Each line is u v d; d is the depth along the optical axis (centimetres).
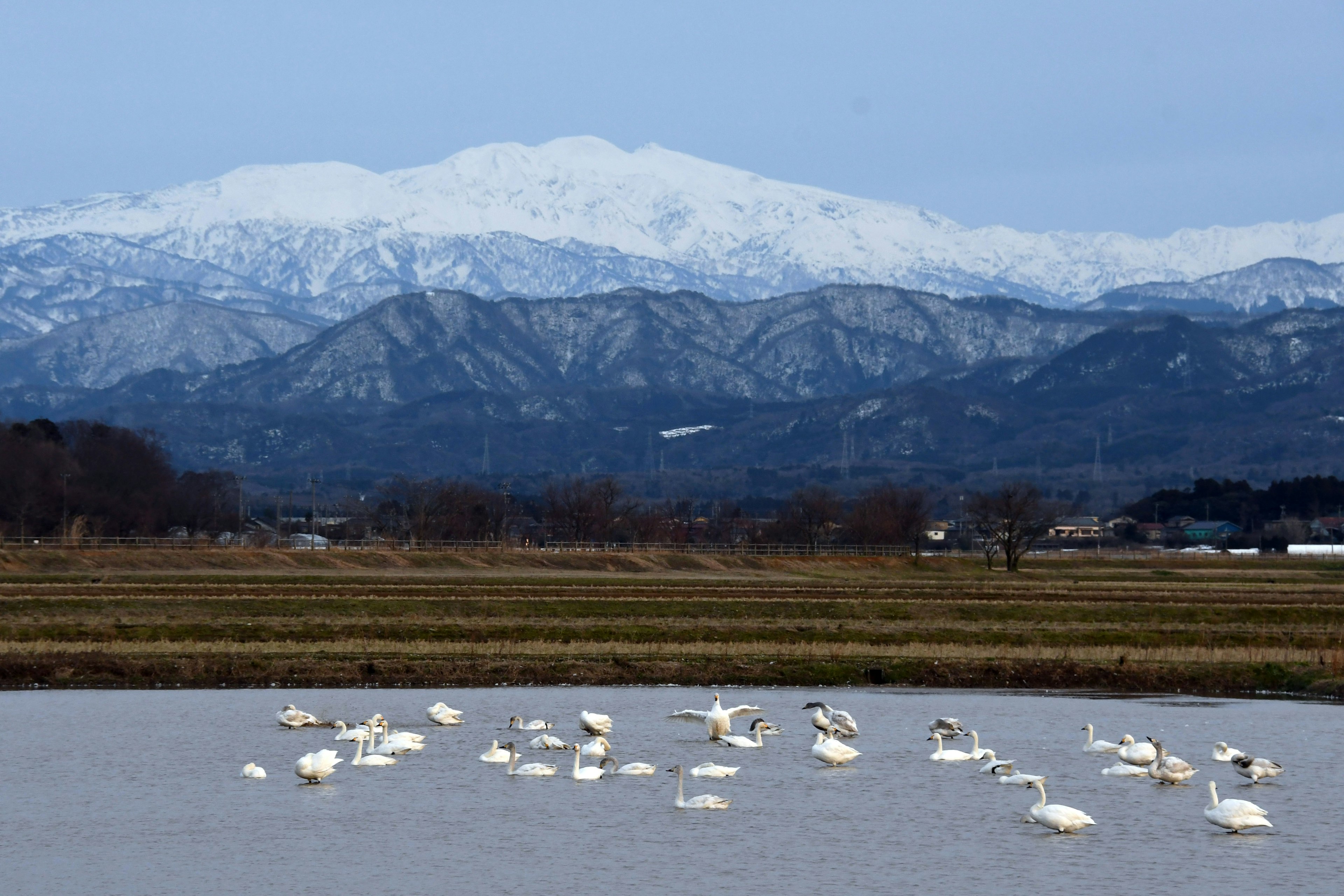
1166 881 4466
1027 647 9500
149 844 4850
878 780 5888
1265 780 5844
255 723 7056
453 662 8819
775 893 4331
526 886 4397
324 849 4794
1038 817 5022
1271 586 15450
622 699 8019
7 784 5700
